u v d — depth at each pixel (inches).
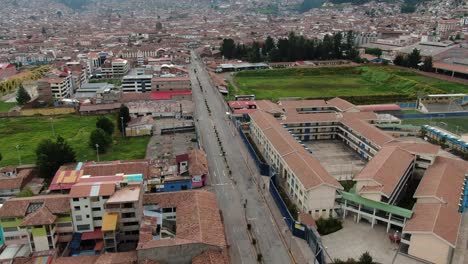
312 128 6181.1
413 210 3651.6
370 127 5580.7
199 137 6363.2
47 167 4817.9
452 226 3336.6
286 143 4896.7
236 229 3811.5
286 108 6865.2
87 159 5487.2
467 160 5433.1
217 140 6225.4
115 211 3518.7
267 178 4896.7
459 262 3292.3
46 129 6963.6
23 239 3415.4
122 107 6722.4
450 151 5762.8
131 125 6481.3
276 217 4023.1
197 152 5108.3
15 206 3432.6
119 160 5128.0
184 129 6697.8
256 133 6063.0
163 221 3705.7
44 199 3540.8
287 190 4503.0
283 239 3646.7
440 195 3782.0
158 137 6437.0
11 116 7839.6
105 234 3442.4
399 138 6102.4
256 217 4020.7
